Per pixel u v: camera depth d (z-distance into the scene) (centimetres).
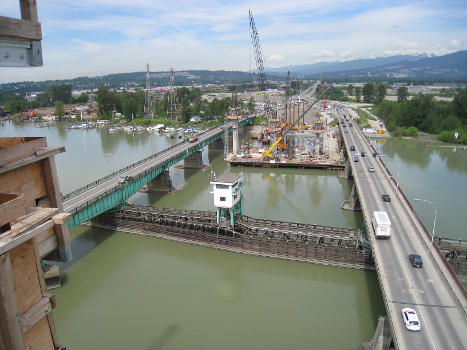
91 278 6681
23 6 1289
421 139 19925
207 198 11088
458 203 9675
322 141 18250
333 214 9625
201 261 7388
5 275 1204
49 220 1408
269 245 7412
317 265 7088
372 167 11419
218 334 5125
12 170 1398
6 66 1221
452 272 5131
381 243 6269
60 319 5500
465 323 4225
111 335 5116
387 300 4650
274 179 13450
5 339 1248
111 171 13488
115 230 8762
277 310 5722
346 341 4988
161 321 5425
